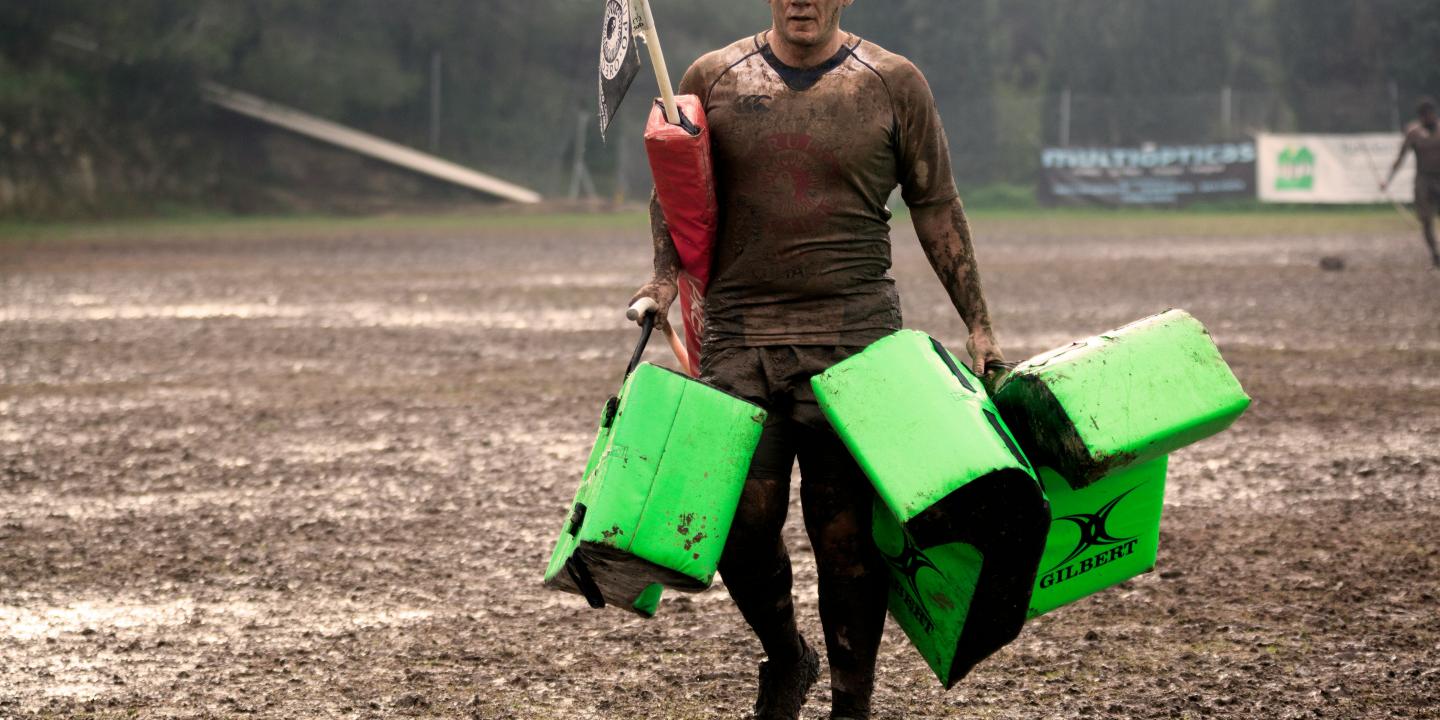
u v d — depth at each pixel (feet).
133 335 69.46
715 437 15.81
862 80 17.51
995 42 292.81
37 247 148.77
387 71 282.97
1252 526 30.32
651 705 20.48
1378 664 21.50
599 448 16.83
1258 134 220.64
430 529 31.53
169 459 39.52
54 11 249.75
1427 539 28.89
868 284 17.85
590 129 298.76
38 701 20.95
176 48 255.29
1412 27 256.11
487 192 270.67
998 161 255.70
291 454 40.06
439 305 82.64
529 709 20.36
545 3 310.24
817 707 20.63
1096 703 20.20
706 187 17.28
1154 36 273.95
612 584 16.63
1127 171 229.45
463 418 45.50
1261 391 48.11
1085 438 15.89
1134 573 17.93
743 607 18.17
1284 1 265.54
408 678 21.80
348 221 226.38
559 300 84.84
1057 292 85.46
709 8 322.75
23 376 55.98
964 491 15.90
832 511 17.33
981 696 20.66
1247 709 19.81
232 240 164.14
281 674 22.11
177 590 26.96
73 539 30.83
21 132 227.40
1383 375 51.24
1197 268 103.86
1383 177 212.84
